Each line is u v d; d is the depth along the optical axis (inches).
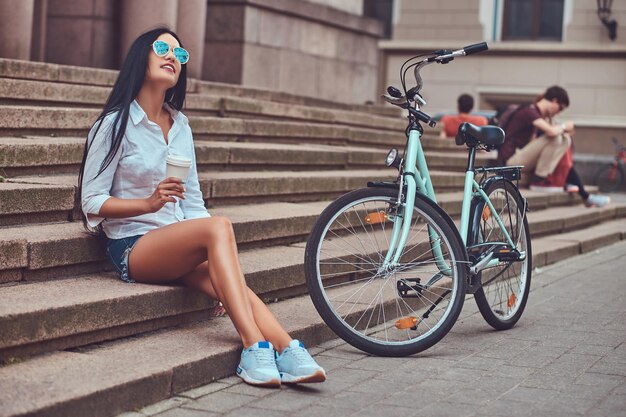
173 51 191.0
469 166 225.8
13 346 159.3
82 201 188.5
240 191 273.3
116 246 191.0
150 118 192.5
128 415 154.3
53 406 141.0
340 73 553.3
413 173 205.6
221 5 475.2
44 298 170.9
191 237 182.2
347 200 198.4
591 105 845.2
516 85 866.1
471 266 213.3
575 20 850.8
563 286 298.0
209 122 317.4
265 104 373.7
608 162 813.2
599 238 400.5
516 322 237.6
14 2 342.3
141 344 178.5
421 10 892.6
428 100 894.4
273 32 493.0
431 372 187.9
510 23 878.4
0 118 250.2
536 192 459.8
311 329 203.5
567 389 177.9
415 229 205.0
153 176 191.6
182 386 167.6
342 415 159.0
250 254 237.8
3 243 177.8
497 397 171.6
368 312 216.1
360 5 575.8
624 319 247.3
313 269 195.6
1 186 204.8
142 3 398.9
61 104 294.8
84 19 403.2
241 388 172.4
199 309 198.7
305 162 331.3
